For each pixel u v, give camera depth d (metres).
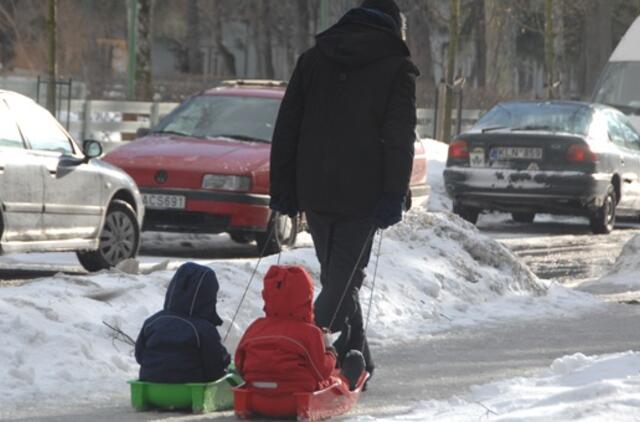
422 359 25.19
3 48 151.50
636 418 17.61
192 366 19.70
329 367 19.19
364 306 29.39
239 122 46.47
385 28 20.88
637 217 67.81
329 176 20.59
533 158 54.56
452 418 18.52
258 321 19.09
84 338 23.31
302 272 18.98
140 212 39.72
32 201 34.97
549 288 35.59
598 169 54.84
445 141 88.12
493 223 63.25
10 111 35.16
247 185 42.56
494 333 28.86
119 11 175.75
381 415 19.48
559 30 127.50
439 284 32.19
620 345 27.38
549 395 19.95
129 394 21.09
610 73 81.06
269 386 18.84
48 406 20.08
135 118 84.31
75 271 38.84
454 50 88.69
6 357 22.12
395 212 20.41
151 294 26.50
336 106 20.64
